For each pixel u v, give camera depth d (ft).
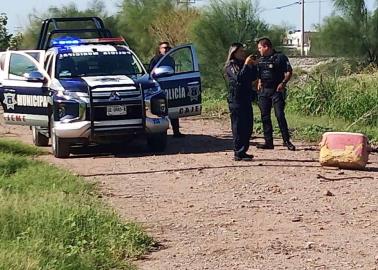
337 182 37.09
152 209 31.78
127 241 25.53
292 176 38.68
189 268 23.57
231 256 24.80
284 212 30.94
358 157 40.06
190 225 28.96
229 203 32.81
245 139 43.55
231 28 97.86
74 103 45.91
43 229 25.71
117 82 46.78
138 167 42.52
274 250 25.40
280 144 51.08
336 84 71.61
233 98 43.14
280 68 46.83
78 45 52.01
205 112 77.61
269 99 47.47
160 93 47.62
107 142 46.68
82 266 22.74
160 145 48.42
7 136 59.88
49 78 49.55
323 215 30.32
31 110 50.70
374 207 31.65
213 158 45.09
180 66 53.62
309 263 23.93
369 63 116.16
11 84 51.49
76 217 26.99
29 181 36.55
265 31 100.22
